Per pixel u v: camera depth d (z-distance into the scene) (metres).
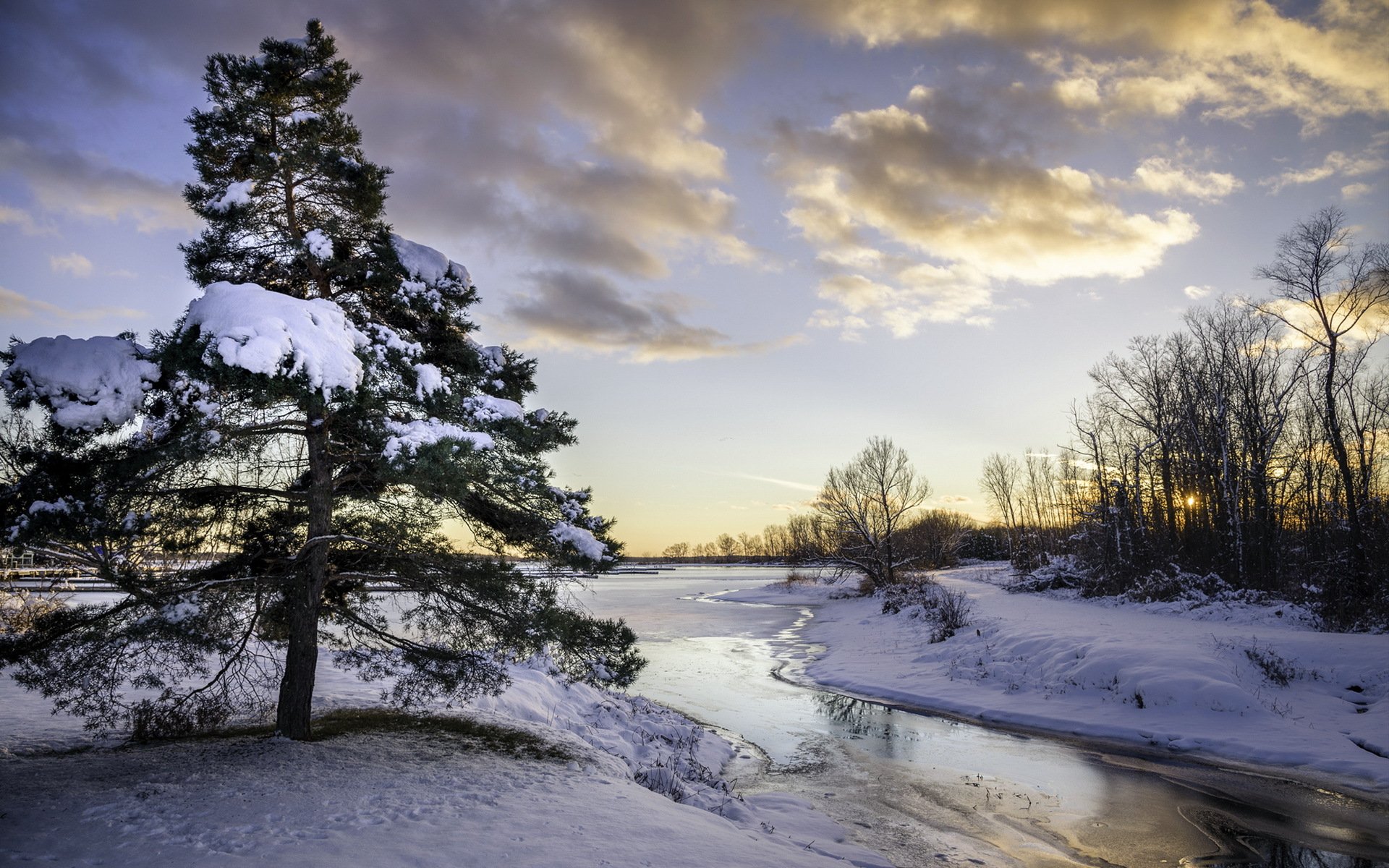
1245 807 11.63
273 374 7.81
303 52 11.17
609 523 11.27
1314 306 31.30
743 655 30.17
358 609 11.21
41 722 11.21
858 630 36.00
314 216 11.43
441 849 6.68
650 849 7.12
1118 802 11.91
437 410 10.02
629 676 10.59
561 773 9.75
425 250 11.27
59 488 8.14
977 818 11.15
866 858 9.19
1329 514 34.53
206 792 8.00
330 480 10.49
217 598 9.34
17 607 9.65
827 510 56.09
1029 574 50.47
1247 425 37.38
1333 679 18.14
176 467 8.73
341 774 8.93
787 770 13.88
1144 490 45.00
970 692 20.59
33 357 8.00
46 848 6.33
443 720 12.41
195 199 10.81
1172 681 17.59
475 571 10.29
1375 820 11.02
